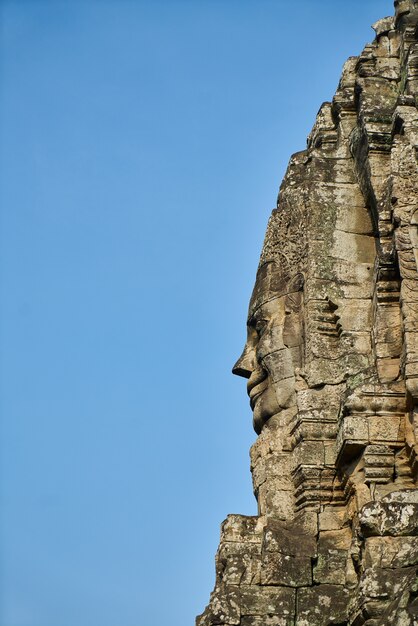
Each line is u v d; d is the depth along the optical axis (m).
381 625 25.50
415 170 30.11
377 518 27.02
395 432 29.16
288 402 31.72
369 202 32.28
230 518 30.98
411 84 31.80
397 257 29.52
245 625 28.97
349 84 34.19
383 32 33.94
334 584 29.41
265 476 31.38
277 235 33.06
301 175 33.50
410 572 26.03
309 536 30.06
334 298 31.92
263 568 29.50
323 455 30.70
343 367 31.08
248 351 33.09
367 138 32.09
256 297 32.94
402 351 29.19
